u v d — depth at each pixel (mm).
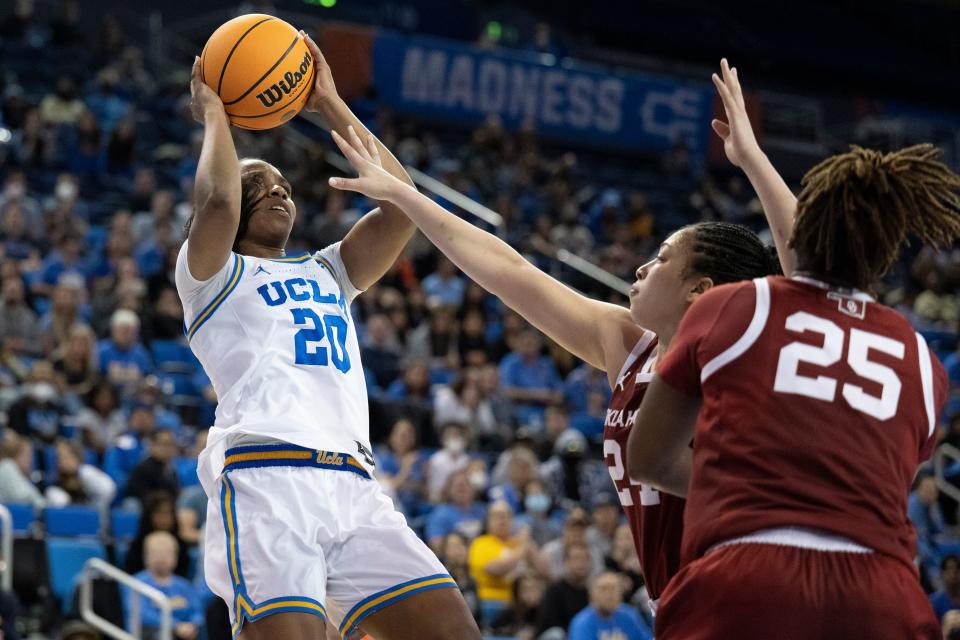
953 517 14047
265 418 3793
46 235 15609
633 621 9117
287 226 4215
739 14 31891
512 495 11617
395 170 4207
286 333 3920
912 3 32844
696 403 2871
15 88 19375
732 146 3439
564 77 25391
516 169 22266
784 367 2758
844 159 2916
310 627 3605
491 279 3738
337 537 3809
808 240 2926
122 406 12141
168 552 9289
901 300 19969
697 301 2914
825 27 32375
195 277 3906
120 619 9062
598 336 3662
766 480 2709
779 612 2617
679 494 3010
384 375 14055
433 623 3826
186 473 11438
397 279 16000
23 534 9812
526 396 14461
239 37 3996
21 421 10969
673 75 29812
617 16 30781
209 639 8594
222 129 3891
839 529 2654
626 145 25859
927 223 2916
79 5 25391
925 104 32375
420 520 11172
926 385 2848
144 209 16938
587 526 10438
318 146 18203
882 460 2730
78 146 18547
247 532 3715
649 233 21562
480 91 24797
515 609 9836
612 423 3531
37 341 12930
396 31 28641
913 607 2664
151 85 22781
